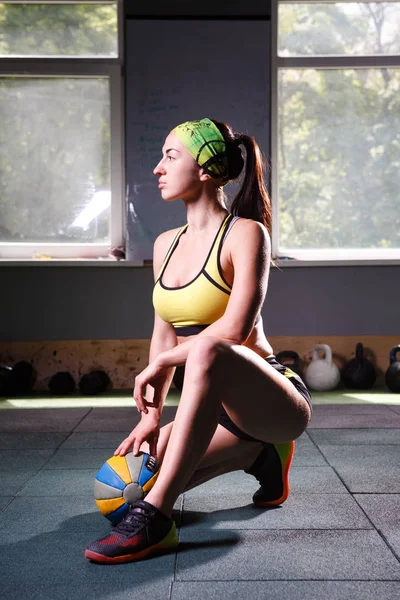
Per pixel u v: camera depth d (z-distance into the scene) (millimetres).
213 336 1882
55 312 5938
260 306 1970
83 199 6059
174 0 5883
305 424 2113
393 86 6059
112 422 4273
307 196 6082
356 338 5977
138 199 5910
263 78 5906
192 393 1829
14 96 6012
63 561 1882
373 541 2008
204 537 2062
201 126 2043
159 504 1880
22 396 5637
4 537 2102
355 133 6074
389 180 6082
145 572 1787
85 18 5996
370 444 3453
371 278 5957
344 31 6062
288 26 6055
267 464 2305
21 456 3291
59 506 2439
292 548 1957
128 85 5891
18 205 6039
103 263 5887
